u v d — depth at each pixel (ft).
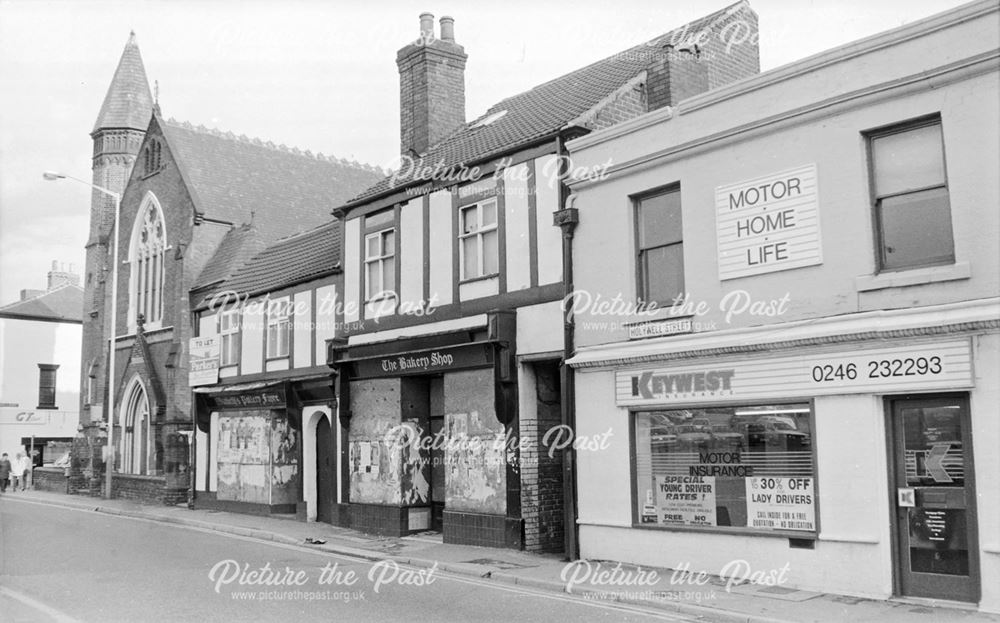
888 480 33.12
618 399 43.19
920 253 33.42
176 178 102.47
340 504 63.26
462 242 54.75
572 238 46.75
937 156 33.24
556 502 49.96
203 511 79.77
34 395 146.41
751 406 38.06
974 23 31.83
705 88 53.47
